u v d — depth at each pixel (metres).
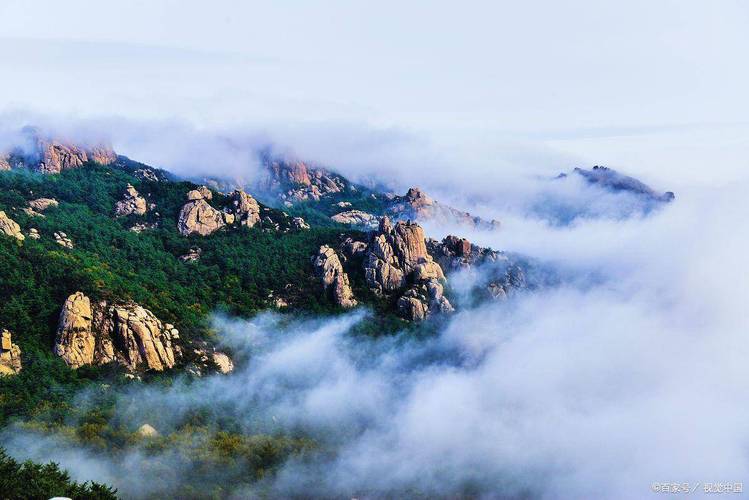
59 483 79.44
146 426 120.62
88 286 146.12
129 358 138.38
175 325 159.25
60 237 190.25
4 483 75.06
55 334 133.38
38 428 107.88
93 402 121.50
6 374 119.12
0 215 170.75
